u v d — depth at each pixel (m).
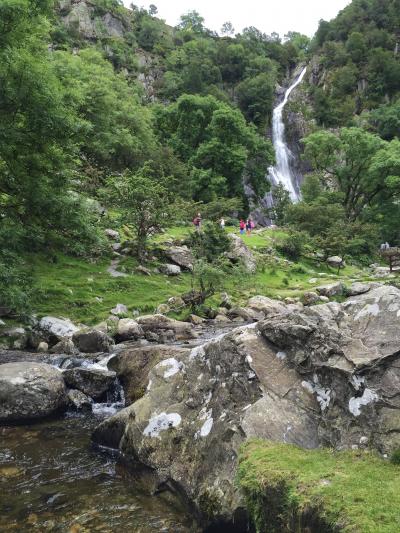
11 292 14.93
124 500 6.44
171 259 30.91
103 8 138.75
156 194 28.45
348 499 4.29
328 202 57.09
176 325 19.94
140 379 10.95
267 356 7.06
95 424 9.73
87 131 16.84
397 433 5.52
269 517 4.79
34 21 14.98
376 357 6.17
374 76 125.06
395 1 147.88
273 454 5.41
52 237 17.30
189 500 6.09
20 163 15.59
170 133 73.69
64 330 18.02
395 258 49.59
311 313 7.37
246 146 67.19
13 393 9.94
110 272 26.67
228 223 54.84
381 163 51.09
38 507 6.26
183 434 6.96
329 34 152.38
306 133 100.31
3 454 8.11
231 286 29.88
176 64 135.12
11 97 13.56
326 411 6.25
